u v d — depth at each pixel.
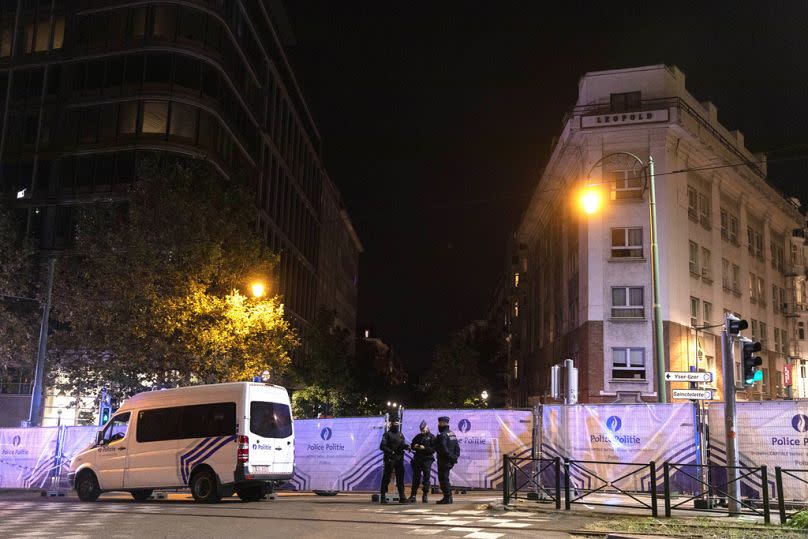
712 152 38.03
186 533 10.69
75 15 47.44
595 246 35.03
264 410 16.88
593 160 35.69
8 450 22.03
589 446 15.62
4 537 10.44
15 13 49.00
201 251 26.73
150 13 46.06
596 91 36.56
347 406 56.44
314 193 74.19
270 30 56.84
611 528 11.12
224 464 16.22
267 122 56.38
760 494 13.98
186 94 44.94
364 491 18.61
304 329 66.81
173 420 17.28
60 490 20.44
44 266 33.28
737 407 14.48
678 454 15.00
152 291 25.77
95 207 29.25
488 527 11.36
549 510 13.22
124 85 45.44
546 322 49.22
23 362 35.78
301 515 13.06
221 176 46.47
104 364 26.94
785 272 51.53
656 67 36.03
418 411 18.19
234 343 26.69
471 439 17.52
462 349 62.06
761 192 45.00
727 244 41.44
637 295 34.34
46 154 46.12
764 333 45.72
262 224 54.09
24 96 47.50
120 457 17.67
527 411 17.34
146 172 28.05
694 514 12.95
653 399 33.09
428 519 12.36
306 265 68.69
